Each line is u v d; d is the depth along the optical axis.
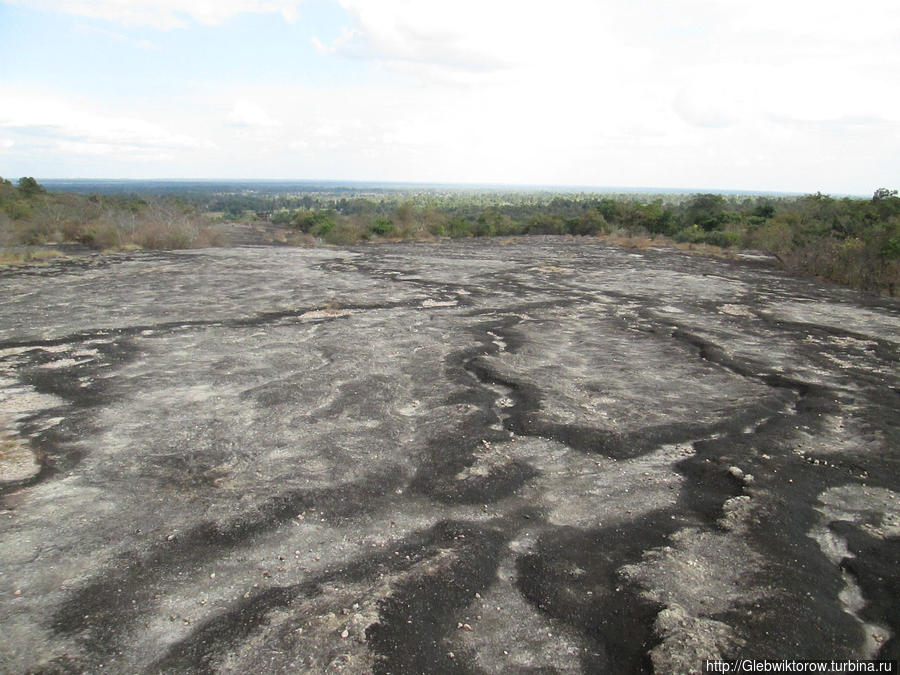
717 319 13.05
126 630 3.36
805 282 20.23
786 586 3.87
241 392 7.47
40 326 10.99
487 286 17.19
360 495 4.96
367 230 43.94
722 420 6.84
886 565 4.15
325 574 3.91
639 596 3.75
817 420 6.92
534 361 9.19
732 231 36.53
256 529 4.41
